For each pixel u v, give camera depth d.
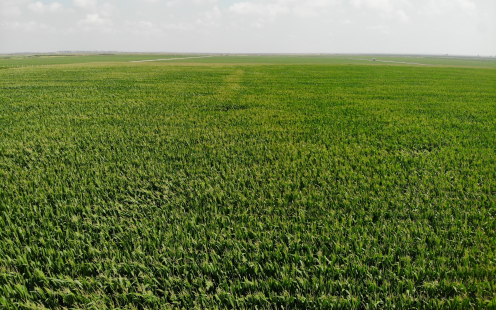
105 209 3.99
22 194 4.49
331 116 11.04
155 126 9.26
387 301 2.47
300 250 3.20
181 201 4.27
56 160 6.05
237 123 9.82
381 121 10.23
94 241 3.35
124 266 2.88
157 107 12.69
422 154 6.58
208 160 6.12
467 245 3.26
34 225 3.60
